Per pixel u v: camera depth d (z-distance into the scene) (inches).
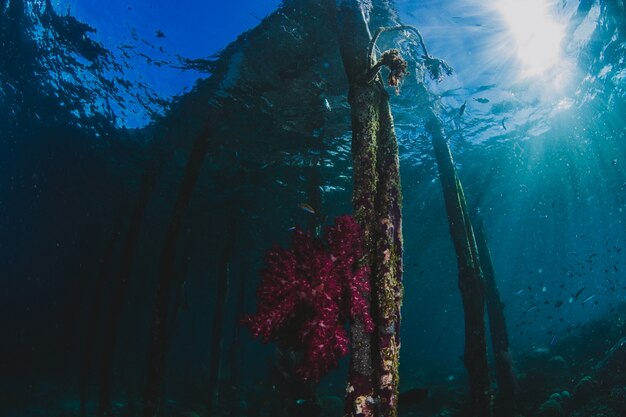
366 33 125.5
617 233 2166.6
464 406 569.0
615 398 434.3
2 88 612.1
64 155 820.6
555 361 633.0
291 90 446.9
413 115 523.5
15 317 1583.4
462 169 813.2
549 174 972.6
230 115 503.5
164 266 369.4
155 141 628.1
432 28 378.3
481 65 453.7
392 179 109.2
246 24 368.2
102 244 1421.0
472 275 347.6
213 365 634.2
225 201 880.3
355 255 89.5
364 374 87.6
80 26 426.6
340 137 561.9
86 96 572.4
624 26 428.1
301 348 82.7
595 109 656.4
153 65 451.8
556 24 411.2
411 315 4060.0
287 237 1135.6
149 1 368.5
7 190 1155.3
